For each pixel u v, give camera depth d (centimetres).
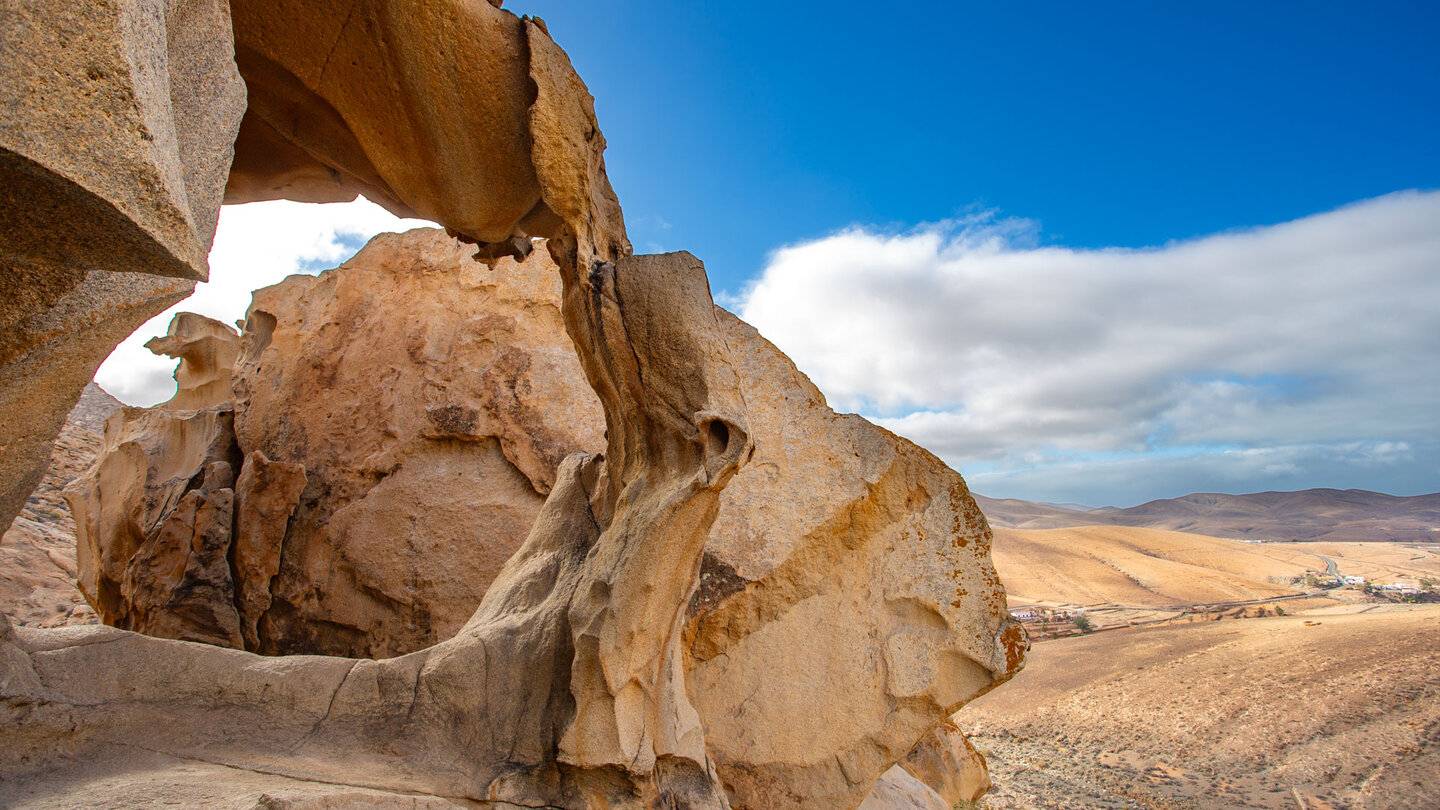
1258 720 3162
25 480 308
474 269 967
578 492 535
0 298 238
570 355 923
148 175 206
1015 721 3678
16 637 357
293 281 1059
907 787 755
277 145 556
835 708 534
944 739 941
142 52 214
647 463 434
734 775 517
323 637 889
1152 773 2652
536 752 400
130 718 363
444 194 507
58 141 189
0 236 211
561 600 446
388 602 866
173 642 404
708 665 536
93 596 1058
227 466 991
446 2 425
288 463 938
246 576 909
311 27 428
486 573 848
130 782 313
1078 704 3791
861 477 566
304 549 914
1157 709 3500
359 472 918
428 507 879
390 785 363
